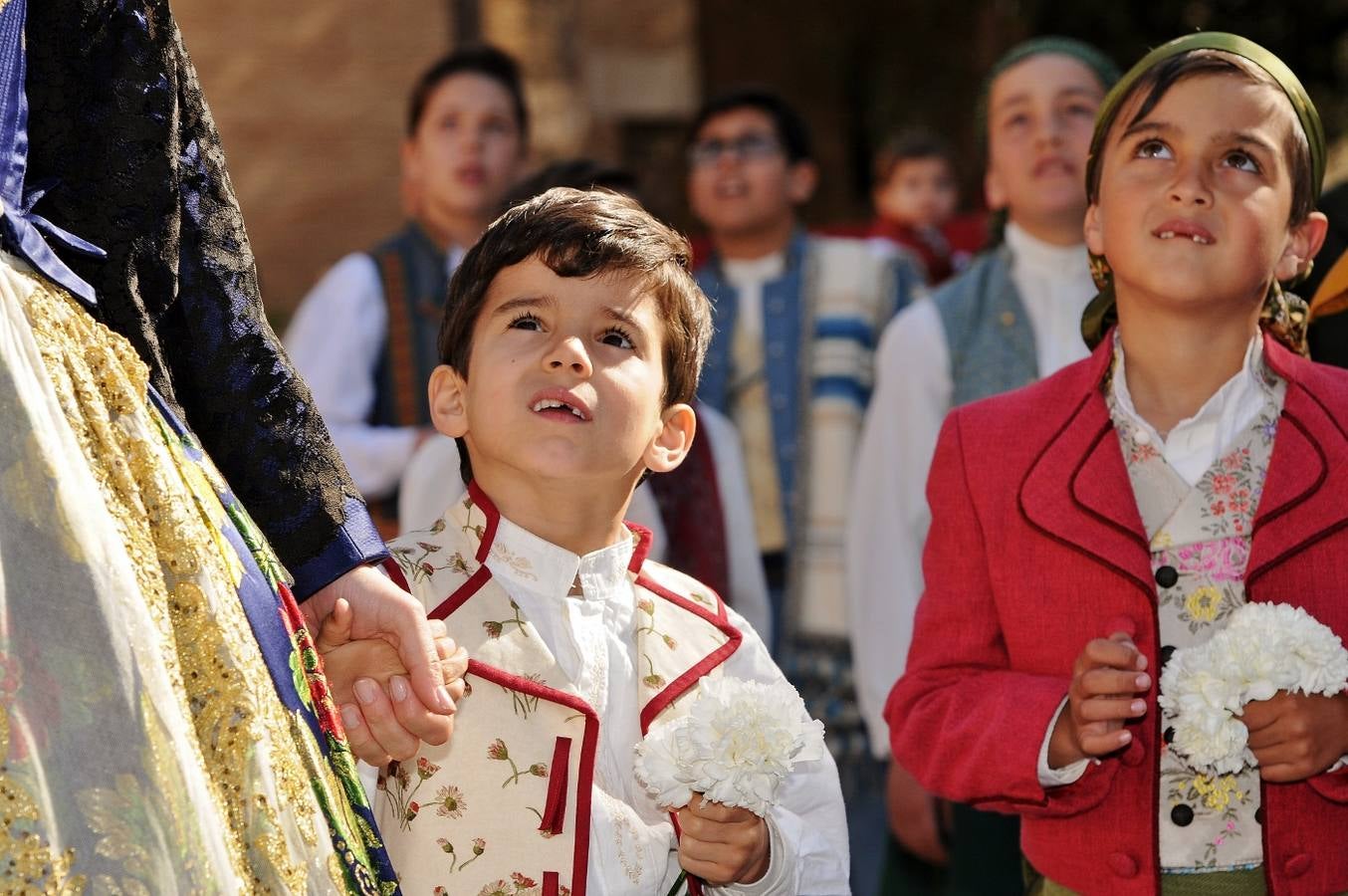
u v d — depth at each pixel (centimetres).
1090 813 219
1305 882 211
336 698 187
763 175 440
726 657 211
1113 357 234
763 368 429
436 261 416
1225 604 218
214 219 188
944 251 709
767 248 448
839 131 1352
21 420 152
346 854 168
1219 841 216
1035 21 1192
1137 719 210
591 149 1048
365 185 924
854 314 432
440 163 421
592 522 205
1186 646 218
